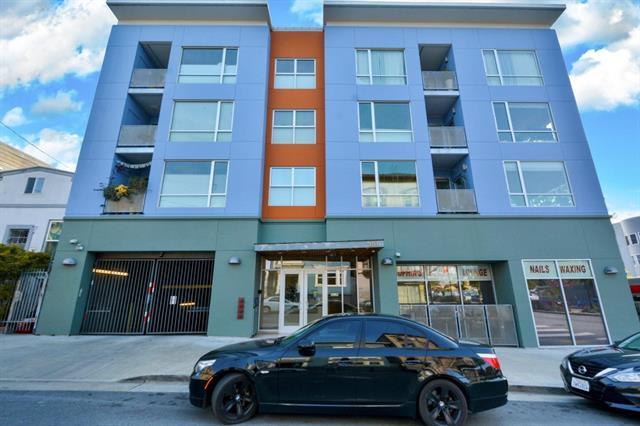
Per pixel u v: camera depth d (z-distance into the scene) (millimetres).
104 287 10992
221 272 10750
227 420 4156
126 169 12305
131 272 11188
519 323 10156
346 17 13430
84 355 7691
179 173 11742
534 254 10883
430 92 12812
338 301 11547
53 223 15719
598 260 10734
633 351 5238
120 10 13008
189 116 12352
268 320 11398
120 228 11023
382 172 11922
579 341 9977
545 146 11992
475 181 11672
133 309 10844
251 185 11609
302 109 13281
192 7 13016
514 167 11859
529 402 5355
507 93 12641
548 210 11312
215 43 13164
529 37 13367
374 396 4168
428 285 11500
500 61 13164
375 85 12820
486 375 4230
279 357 4344
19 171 16359
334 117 12367
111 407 4754
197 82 12758
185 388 5711
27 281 11031
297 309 11516
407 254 10992
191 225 11156
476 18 13484
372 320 4652
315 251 11094
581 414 4801
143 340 9508
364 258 11805
